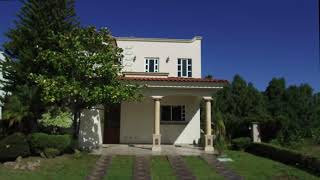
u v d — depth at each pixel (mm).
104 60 20938
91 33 21844
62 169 17484
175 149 23922
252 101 41031
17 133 19234
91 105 21578
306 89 41875
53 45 22297
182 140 27609
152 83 23562
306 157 18391
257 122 27016
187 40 29906
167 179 16156
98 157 20188
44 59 20938
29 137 19531
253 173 17328
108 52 21594
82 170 17391
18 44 22297
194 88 24016
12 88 22312
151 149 23625
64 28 22922
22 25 22438
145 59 29594
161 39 29766
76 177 16250
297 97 40969
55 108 21078
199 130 27781
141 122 27562
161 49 29734
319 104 40656
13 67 21891
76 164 18469
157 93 23812
